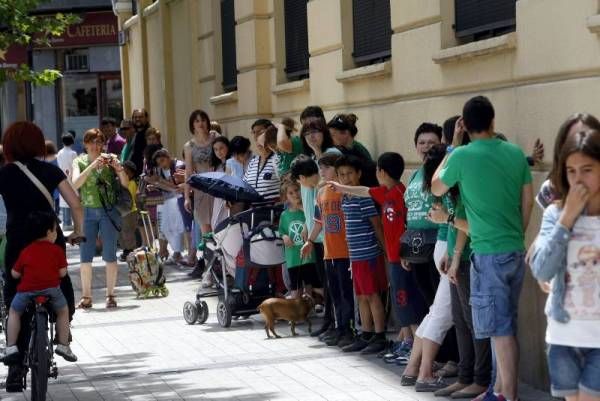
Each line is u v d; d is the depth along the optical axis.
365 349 13.92
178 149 29.70
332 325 15.09
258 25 21.27
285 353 14.34
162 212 23.80
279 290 16.45
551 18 11.26
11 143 12.00
